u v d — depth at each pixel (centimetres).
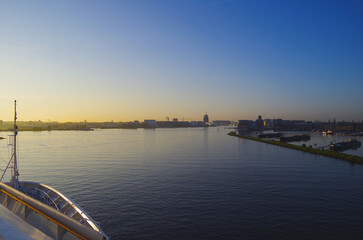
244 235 3469
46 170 8575
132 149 15950
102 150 15412
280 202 4894
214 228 3700
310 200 5028
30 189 3294
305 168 8838
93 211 4406
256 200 5022
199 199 5084
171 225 3800
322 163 10044
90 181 6775
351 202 4903
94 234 906
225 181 6719
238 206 4650
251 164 9725
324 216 4156
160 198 5159
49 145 19350
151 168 8825
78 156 12425
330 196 5316
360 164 9819
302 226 3756
